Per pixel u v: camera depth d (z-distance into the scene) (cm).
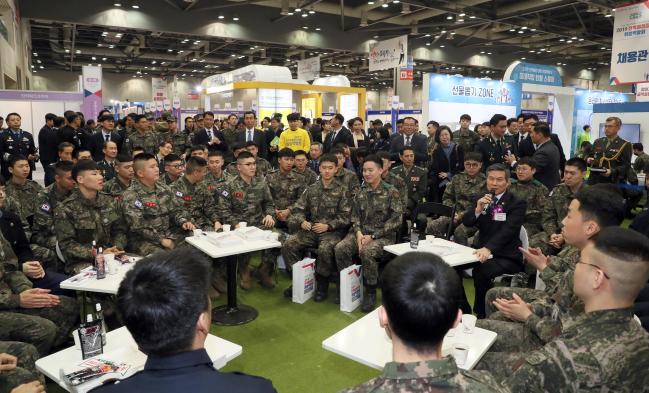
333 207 444
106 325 340
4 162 775
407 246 360
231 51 2095
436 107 1075
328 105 1458
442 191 659
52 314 302
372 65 1427
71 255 346
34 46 1964
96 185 354
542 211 448
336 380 296
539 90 1264
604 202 218
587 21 1560
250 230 391
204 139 839
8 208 409
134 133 825
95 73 1243
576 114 1378
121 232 399
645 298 261
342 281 400
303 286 420
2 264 290
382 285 110
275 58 2233
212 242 364
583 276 151
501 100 1188
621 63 888
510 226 358
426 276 107
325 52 2022
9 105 1174
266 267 463
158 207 411
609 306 145
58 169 403
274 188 541
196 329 102
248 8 1549
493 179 368
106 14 1348
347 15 1555
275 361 319
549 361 142
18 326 265
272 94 1234
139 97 2936
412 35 1741
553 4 1216
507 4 1363
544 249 418
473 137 779
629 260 141
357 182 516
